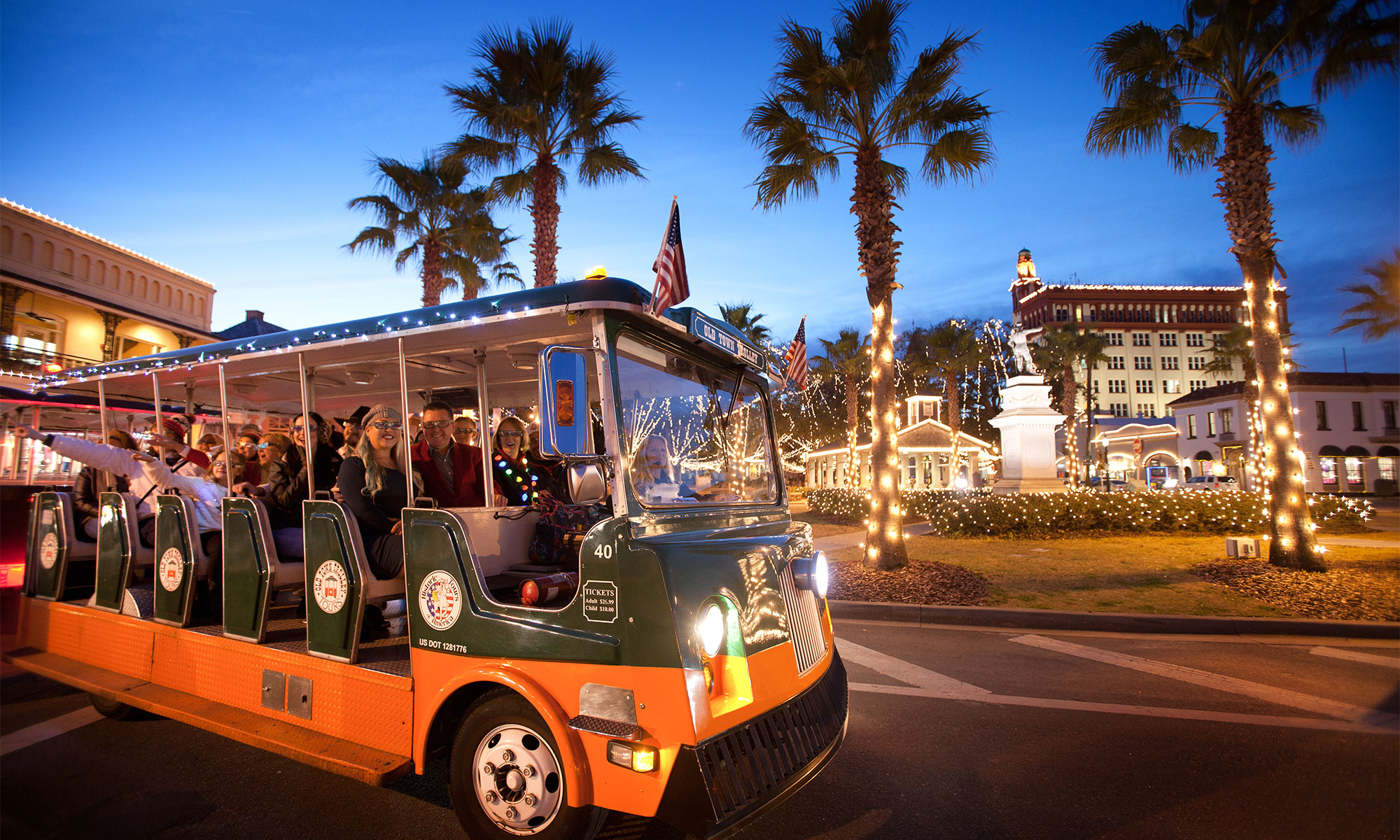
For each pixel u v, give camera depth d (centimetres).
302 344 383
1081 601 833
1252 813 334
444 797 344
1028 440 1808
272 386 508
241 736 327
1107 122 1095
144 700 372
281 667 345
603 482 280
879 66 1012
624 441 296
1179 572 1003
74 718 446
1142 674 571
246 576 366
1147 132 1087
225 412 413
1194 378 7625
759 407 442
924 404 3325
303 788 350
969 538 1474
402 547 333
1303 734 438
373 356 404
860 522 1897
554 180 1370
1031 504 1477
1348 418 3709
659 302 298
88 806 320
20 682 477
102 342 1747
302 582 387
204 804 330
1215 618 743
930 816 331
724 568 286
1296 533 966
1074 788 362
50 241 1622
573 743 259
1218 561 1052
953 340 3061
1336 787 362
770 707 284
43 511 493
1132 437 4756
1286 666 598
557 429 263
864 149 1061
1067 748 416
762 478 430
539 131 1329
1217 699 509
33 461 1005
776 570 320
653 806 243
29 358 1530
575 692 265
